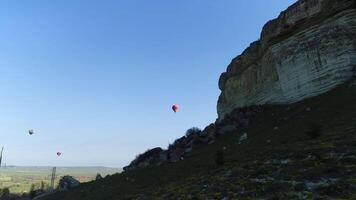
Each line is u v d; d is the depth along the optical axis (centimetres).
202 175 3581
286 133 4312
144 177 5253
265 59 7225
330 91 5344
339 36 5444
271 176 2634
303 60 5975
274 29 6700
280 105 6519
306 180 2338
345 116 3897
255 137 4978
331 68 5481
